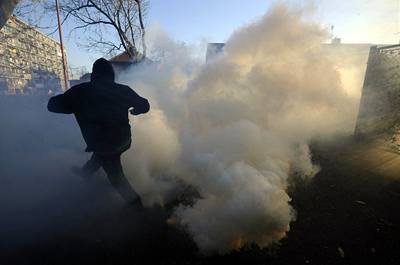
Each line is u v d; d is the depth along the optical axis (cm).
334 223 271
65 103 256
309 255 227
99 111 259
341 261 220
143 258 227
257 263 219
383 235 253
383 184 354
